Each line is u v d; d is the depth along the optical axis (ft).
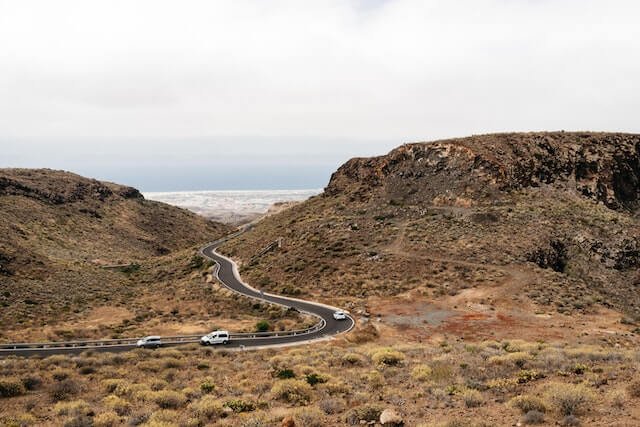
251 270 242.37
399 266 200.23
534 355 77.25
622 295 189.88
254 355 102.47
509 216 242.17
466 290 171.42
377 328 139.54
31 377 70.90
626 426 38.40
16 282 207.00
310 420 47.21
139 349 104.58
